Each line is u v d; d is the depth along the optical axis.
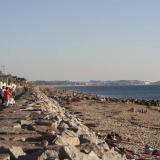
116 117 54.75
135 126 43.84
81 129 21.97
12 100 36.94
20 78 154.88
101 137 28.30
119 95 196.88
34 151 13.41
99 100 94.56
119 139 30.62
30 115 24.09
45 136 15.55
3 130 17.30
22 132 17.08
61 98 92.75
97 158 14.46
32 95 52.62
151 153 25.23
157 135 36.53
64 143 14.98
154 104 92.00
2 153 12.48
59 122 22.36
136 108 77.31
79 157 12.94
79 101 86.69
